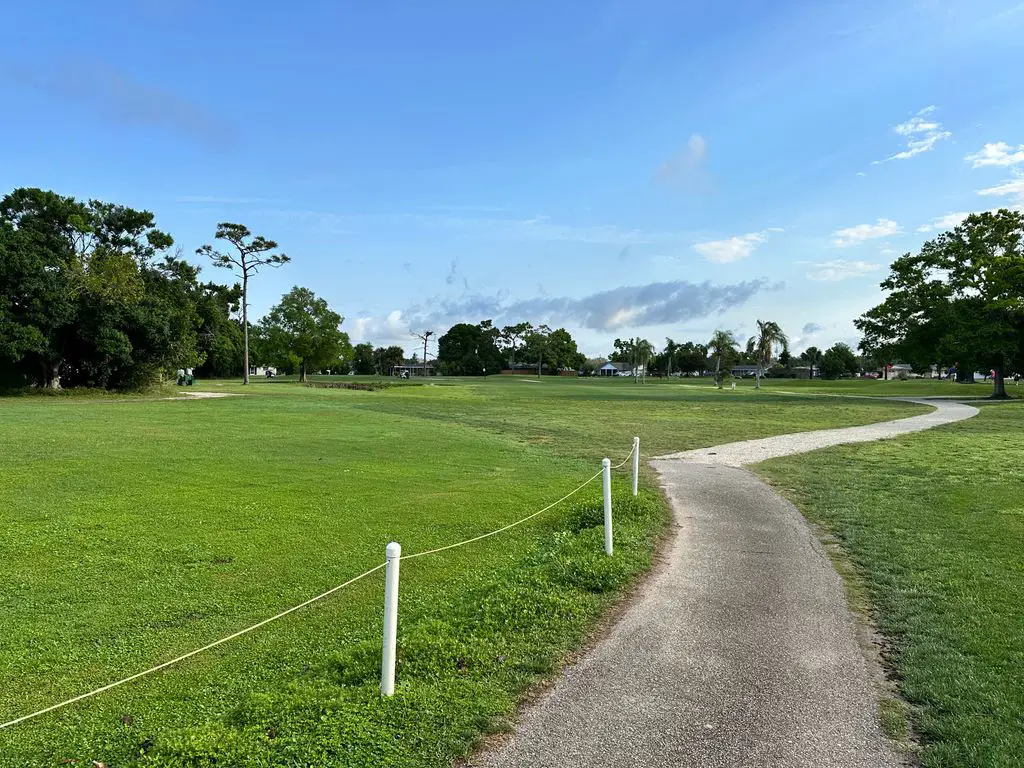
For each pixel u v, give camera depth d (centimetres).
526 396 4878
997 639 527
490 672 467
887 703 427
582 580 661
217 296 8481
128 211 4919
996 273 4500
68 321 3794
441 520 958
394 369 15812
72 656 517
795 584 668
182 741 367
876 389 6594
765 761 362
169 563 745
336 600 645
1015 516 972
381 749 365
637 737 385
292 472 1320
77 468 1285
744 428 2472
